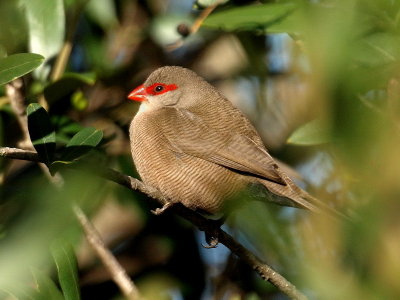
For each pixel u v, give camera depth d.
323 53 3.69
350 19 3.83
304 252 4.96
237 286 11.34
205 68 14.06
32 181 8.27
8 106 11.02
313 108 3.74
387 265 3.93
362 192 4.25
